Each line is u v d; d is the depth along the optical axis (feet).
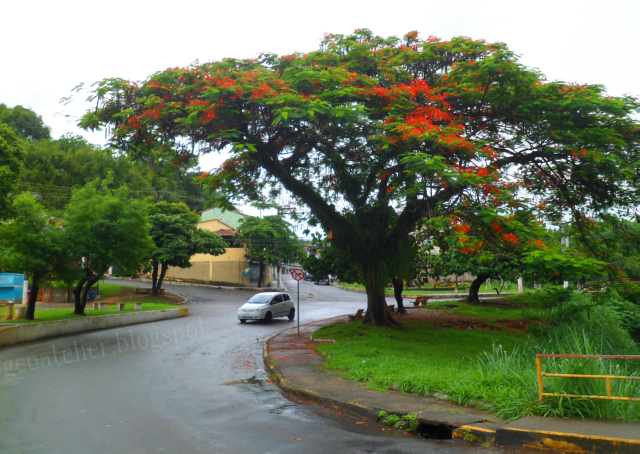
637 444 15.81
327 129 43.29
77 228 60.70
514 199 41.98
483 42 48.52
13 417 22.18
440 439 19.12
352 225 52.70
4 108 157.38
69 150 147.54
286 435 19.51
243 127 43.19
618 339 42.57
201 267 162.40
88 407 24.23
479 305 87.15
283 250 155.84
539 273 35.60
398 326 53.62
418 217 49.42
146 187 157.79
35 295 58.59
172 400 26.17
